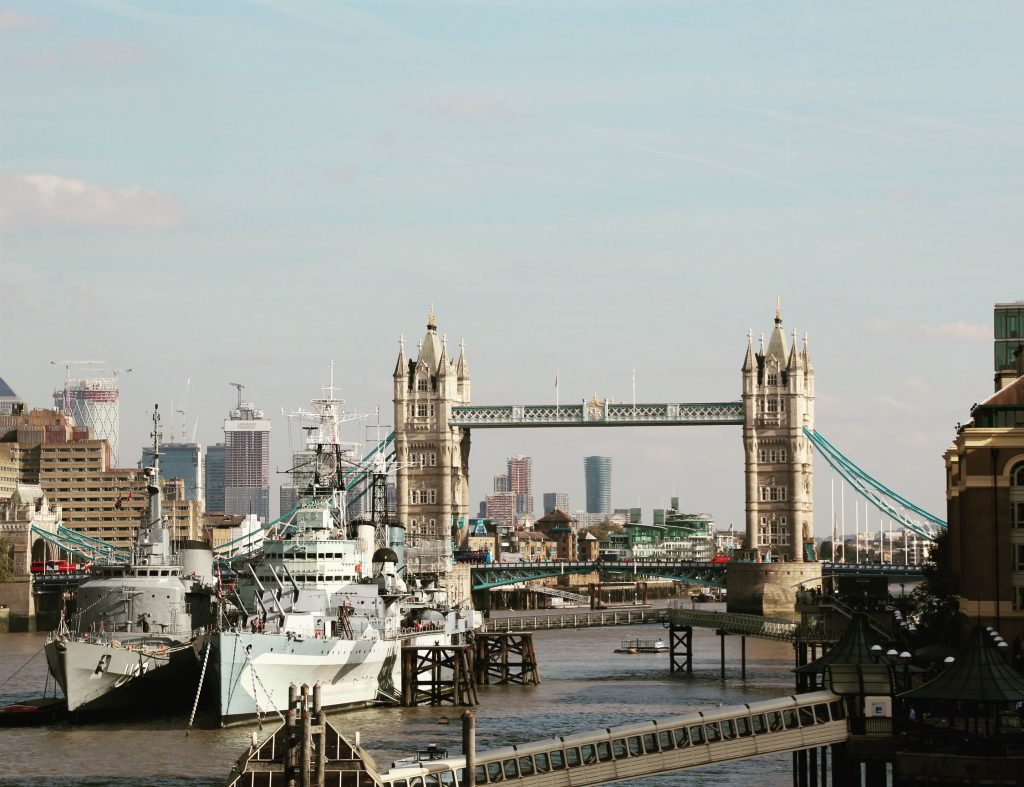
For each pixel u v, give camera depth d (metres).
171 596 172.00
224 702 153.50
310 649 160.12
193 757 140.00
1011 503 144.75
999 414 148.62
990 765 100.38
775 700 113.75
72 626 180.12
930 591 183.38
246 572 178.38
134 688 161.75
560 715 170.75
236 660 153.38
